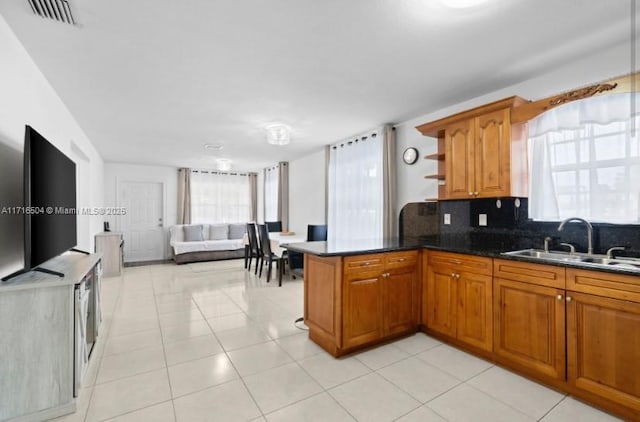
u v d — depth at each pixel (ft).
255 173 27.30
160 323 9.95
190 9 5.63
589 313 5.70
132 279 16.46
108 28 6.21
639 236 6.61
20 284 5.32
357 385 6.37
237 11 5.70
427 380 6.56
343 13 5.77
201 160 21.44
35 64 7.64
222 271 18.67
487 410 5.56
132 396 5.99
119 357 7.60
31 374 5.32
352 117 12.04
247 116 11.87
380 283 8.21
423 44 6.89
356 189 14.85
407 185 12.50
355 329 7.72
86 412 5.51
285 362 7.36
